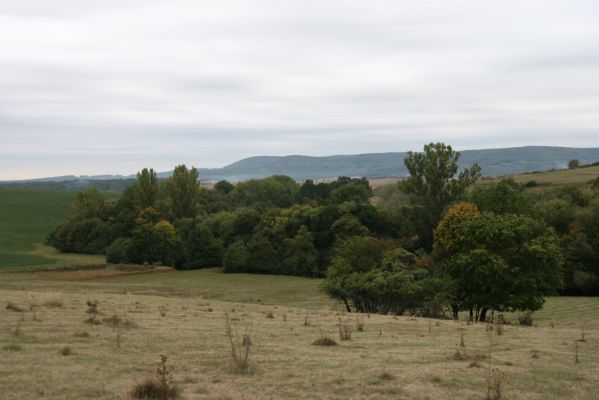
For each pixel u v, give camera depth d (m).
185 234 108.25
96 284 68.19
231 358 14.92
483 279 43.38
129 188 124.62
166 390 10.84
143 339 17.75
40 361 13.62
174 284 78.00
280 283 83.69
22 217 148.25
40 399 10.41
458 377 13.73
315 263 93.94
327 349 17.55
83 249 112.50
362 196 116.25
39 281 70.69
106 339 17.38
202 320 24.27
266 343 18.36
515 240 44.88
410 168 92.81
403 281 43.97
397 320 30.02
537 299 44.41
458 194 90.88
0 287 53.19
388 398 11.55
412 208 93.06
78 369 12.91
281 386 12.21
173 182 122.19
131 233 104.75
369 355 16.62
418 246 91.00
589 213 82.19
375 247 55.00
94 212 123.25
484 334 24.20
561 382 13.84
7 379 11.72
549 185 134.25
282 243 98.81
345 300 47.75
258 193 157.25
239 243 99.75
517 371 14.98
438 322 29.80
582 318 49.78
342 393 11.80
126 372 12.82
